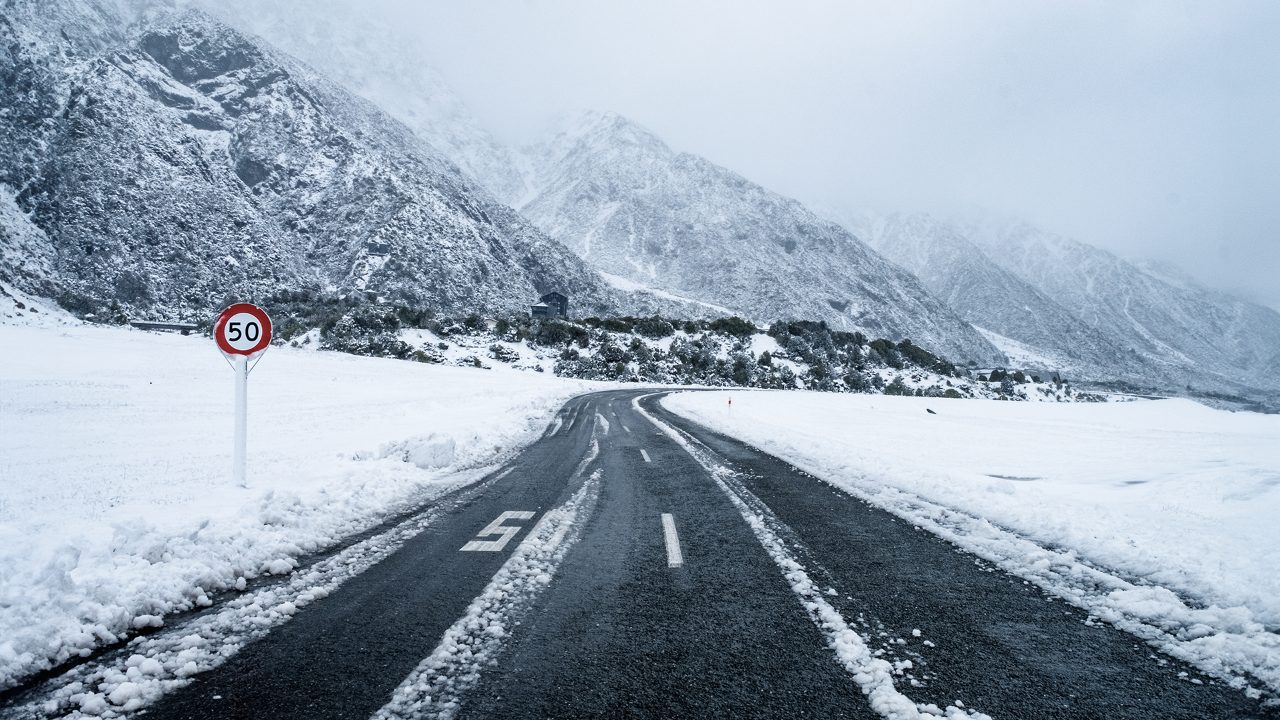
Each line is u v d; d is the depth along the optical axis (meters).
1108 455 14.38
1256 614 4.12
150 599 3.83
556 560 5.14
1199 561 5.24
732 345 95.56
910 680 3.06
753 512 7.26
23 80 148.38
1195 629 3.85
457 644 3.40
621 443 15.03
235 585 4.35
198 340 62.47
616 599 4.19
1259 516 6.93
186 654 3.22
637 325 96.44
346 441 12.88
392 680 2.96
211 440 12.85
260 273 131.00
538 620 3.78
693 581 4.62
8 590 3.43
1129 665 3.36
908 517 7.12
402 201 164.50
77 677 2.95
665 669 3.12
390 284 135.75
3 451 10.84
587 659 3.23
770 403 35.72
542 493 8.36
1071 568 5.18
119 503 6.55
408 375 47.44
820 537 6.11
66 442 12.06
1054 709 2.83
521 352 78.06
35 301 89.75
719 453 13.20
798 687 2.95
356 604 4.04
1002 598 4.41
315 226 163.88
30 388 23.09
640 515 7.04
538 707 2.72
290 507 6.30
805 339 102.75
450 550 5.42
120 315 91.06
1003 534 6.31
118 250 117.88
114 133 141.25
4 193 121.94
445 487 8.64
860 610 4.07
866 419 25.83
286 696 2.80
